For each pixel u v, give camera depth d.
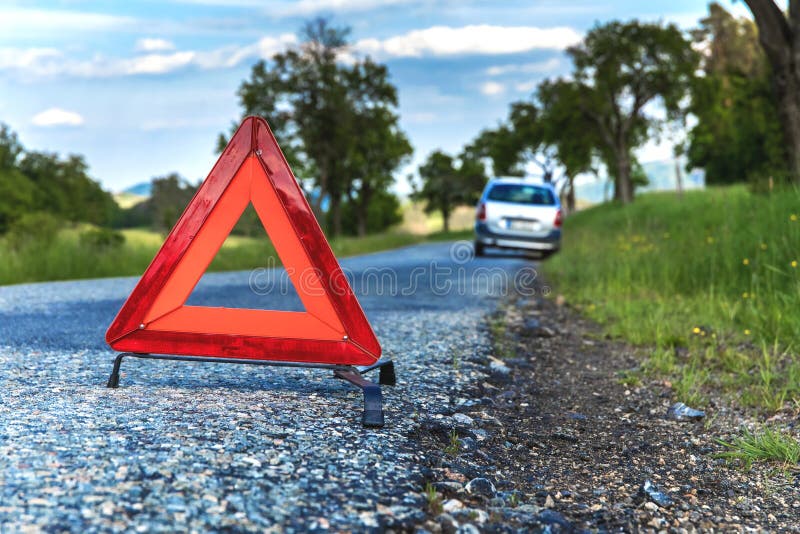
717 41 56.78
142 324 3.52
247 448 2.62
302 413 3.21
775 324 6.01
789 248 7.76
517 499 2.62
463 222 125.25
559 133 54.41
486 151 78.06
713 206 12.66
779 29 13.55
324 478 2.43
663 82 47.94
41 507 1.96
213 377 3.91
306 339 3.52
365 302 8.29
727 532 2.53
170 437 2.66
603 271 10.24
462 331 6.20
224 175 3.52
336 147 51.78
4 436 2.55
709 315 6.94
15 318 6.20
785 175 12.41
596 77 48.75
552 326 7.05
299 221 3.49
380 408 3.19
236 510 2.08
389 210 98.88
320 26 47.38
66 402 3.14
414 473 2.64
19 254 13.27
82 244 14.59
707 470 3.18
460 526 2.23
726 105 52.25
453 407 3.78
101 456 2.39
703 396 4.41
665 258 9.62
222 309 3.53
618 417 4.01
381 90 51.12
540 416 3.91
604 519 2.54
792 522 2.63
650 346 5.99
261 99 48.88
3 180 81.50
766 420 3.92
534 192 16.42
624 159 50.44
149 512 2.00
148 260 15.17
